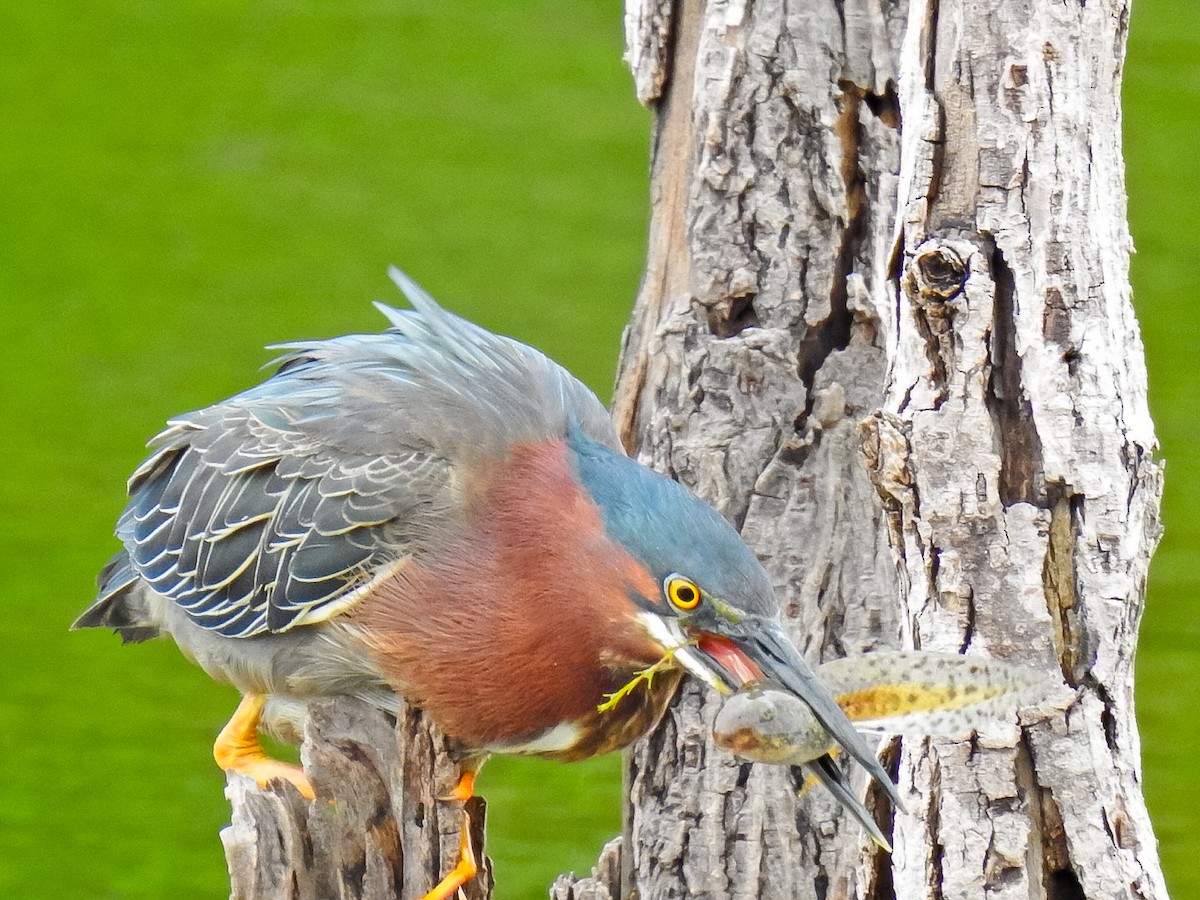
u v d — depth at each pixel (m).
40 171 25.42
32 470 19.56
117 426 20.38
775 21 10.63
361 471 10.30
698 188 10.80
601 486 9.52
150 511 11.55
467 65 27.95
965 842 7.94
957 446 8.02
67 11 29.83
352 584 10.19
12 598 17.67
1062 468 7.94
